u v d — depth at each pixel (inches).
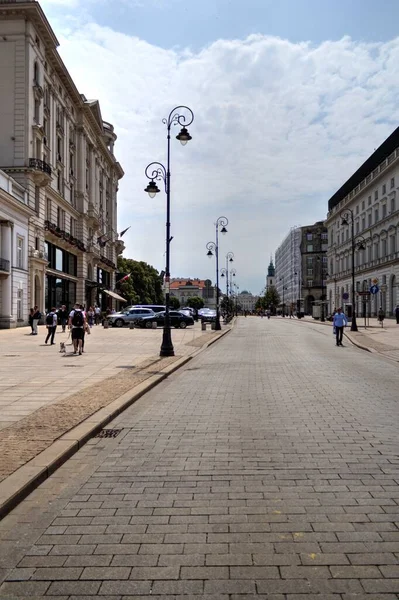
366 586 130.6
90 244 2598.4
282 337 1309.1
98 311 2266.2
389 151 2623.0
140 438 283.9
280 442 269.9
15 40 1660.9
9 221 1466.5
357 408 361.1
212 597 126.8
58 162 2059.5
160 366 610.9
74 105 2335.1
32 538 159.9
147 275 4060.0
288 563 142.0
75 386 452.1
